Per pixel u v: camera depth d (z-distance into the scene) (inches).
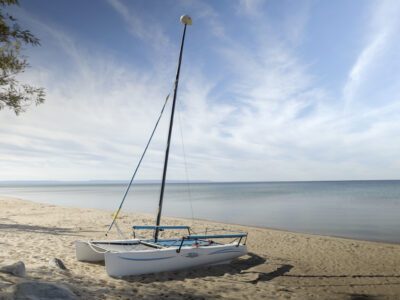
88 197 2615.7
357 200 2053.4
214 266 406.9
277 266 422.9
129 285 297.7
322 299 307.9
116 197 2613.2
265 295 303.3
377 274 400.2
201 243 436.8
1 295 174.9
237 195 2851.9
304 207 1524.4
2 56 257.1
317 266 432.1
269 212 1283.2
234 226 815.1
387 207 1505.9
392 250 534.6
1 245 441.7
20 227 649.6
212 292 299.1
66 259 388.5
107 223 794.8
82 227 706.8
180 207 1541.6
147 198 2413.9
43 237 539.2
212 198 2368.4
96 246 365.4
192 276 358.6
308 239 630.5
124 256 336.5
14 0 236.1
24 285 190.9
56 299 189.5
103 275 329.1
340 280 374.6
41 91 282.7
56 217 898.1
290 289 333.4
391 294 330.0
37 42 248.7
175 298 272.7
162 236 628.4
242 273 383.9
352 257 485.7
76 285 264.1
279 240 620.4
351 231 807.7
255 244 581.6
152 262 354.3
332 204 1704.0
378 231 810.2
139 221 863.1
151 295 273.3
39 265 332.8
